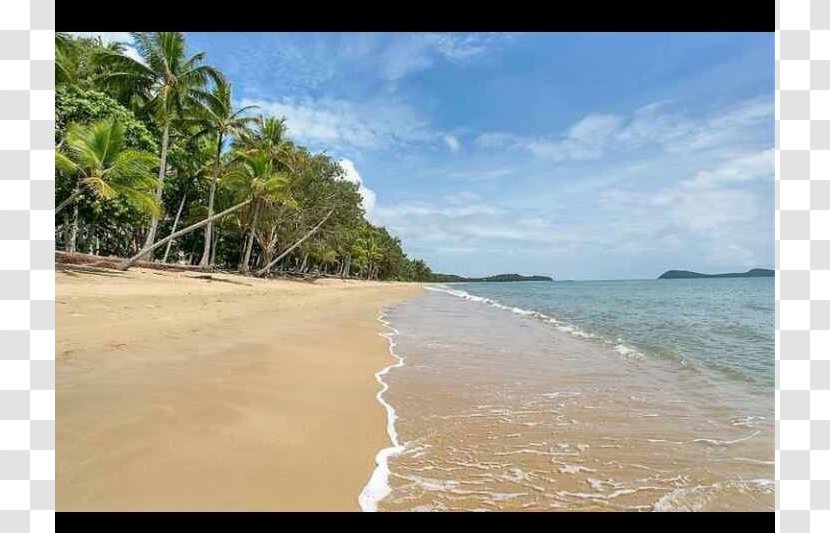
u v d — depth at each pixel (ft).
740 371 30.17
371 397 22.53
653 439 17.78
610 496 13.26
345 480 13.74
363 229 268.00
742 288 207.41
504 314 79.46
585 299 135.13
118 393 19.71
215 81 94.17
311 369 27.30
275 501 12.32
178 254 152.66
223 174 108.58
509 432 18.33
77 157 58.29
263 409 19.31
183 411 18.20
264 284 98.22
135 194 59.82
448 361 32.94
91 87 85.61
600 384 26.53
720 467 15.25
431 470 14.69
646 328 56.18
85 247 108.47
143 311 39.60
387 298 124.06
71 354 24.73
